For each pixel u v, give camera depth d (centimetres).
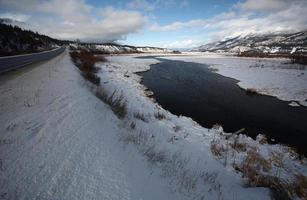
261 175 532
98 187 283
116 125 605
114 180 304
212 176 494
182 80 2442
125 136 532
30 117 535
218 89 1958
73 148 384
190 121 1062
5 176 288
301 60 4109
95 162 346
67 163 332
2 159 331
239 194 429
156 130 782
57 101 710
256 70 3148
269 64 4000
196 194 366
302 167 656
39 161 331
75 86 1016
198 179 444
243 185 495
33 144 388
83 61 2688
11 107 615
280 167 625
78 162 339
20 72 1371
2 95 750
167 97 1628
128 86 1733
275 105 1441
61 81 1115
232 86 2098
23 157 340
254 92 1788
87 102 743
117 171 330
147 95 1591
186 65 4306
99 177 306
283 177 554
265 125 1094
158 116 1016
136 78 2367
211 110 1329
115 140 469
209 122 1127
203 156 644
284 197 441
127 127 640
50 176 295
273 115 1241
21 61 2169
